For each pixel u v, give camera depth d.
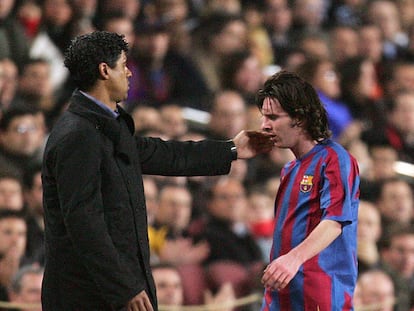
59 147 20.03
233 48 46.03
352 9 55.88
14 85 39.00
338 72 46.75
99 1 45.47
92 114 20.36
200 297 33.31
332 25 54.50
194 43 46.31
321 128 21.22
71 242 20.31
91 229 19.75
